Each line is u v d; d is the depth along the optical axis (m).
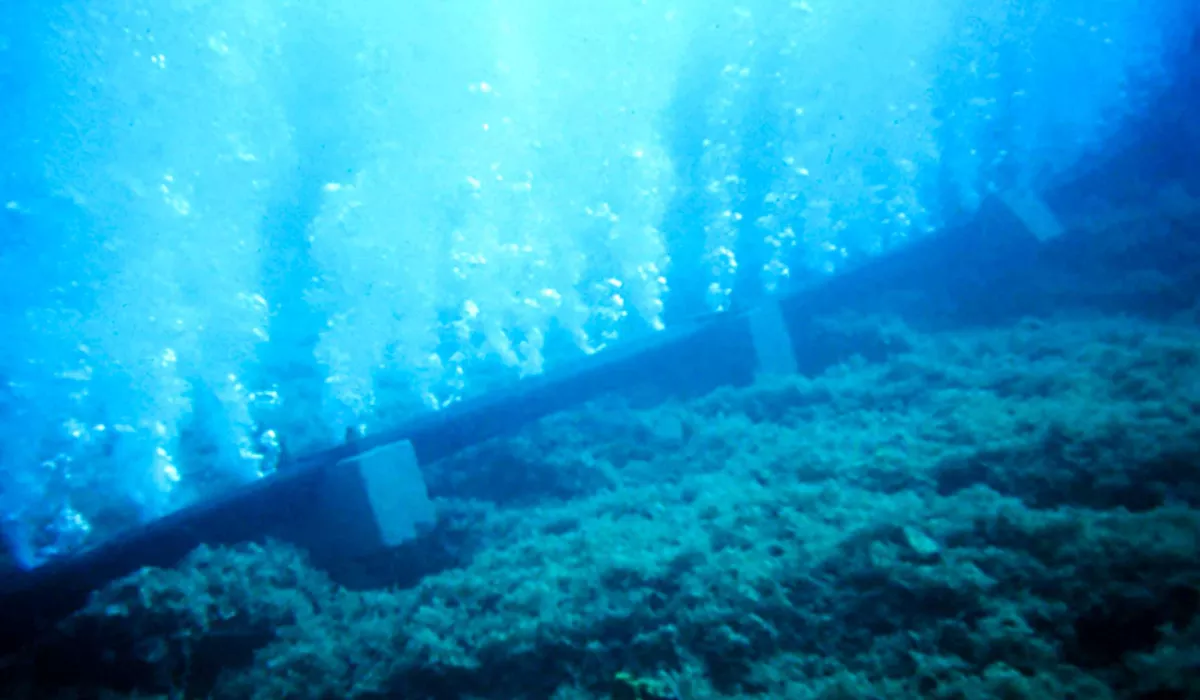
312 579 3.45
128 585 3.05
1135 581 2.35
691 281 6.30
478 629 2.90
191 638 3.04
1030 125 7.45
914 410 4.14
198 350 5.73
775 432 4.32
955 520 2.81
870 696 2.23
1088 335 4.70
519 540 3.68
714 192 7.20
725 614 2.64
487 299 6.13
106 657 2.96
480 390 4.94
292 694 2.89
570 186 7.12
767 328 5.08
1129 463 2.86
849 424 4.20
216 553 3.30
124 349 5.44
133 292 5.89
